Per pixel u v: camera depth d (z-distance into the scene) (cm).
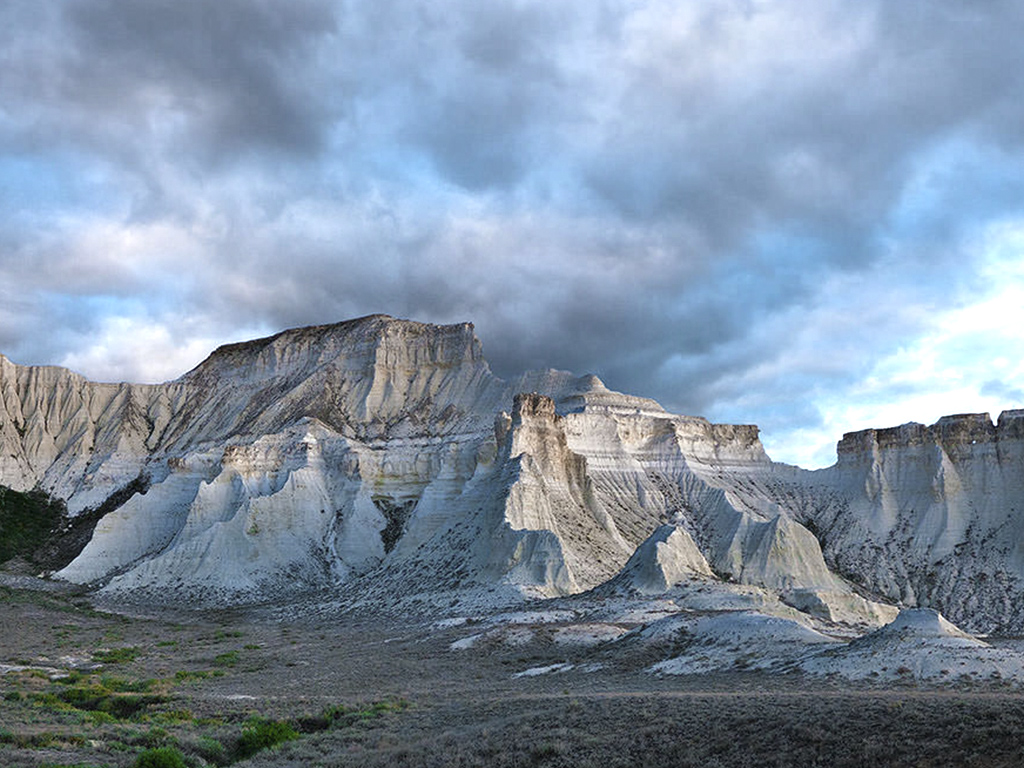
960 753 3319
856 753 3488
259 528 17012
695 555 11706
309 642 10381
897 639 5844
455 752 4269
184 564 16475
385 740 4728
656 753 3884
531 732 4375
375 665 8069
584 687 6131
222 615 13962
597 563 13025
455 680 7150
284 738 4966
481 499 14750
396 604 12544
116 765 4216
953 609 14462
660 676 6397
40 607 13950
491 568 12438
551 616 9675
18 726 5231
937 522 16675
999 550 15600
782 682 5562
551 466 15162
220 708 5969
